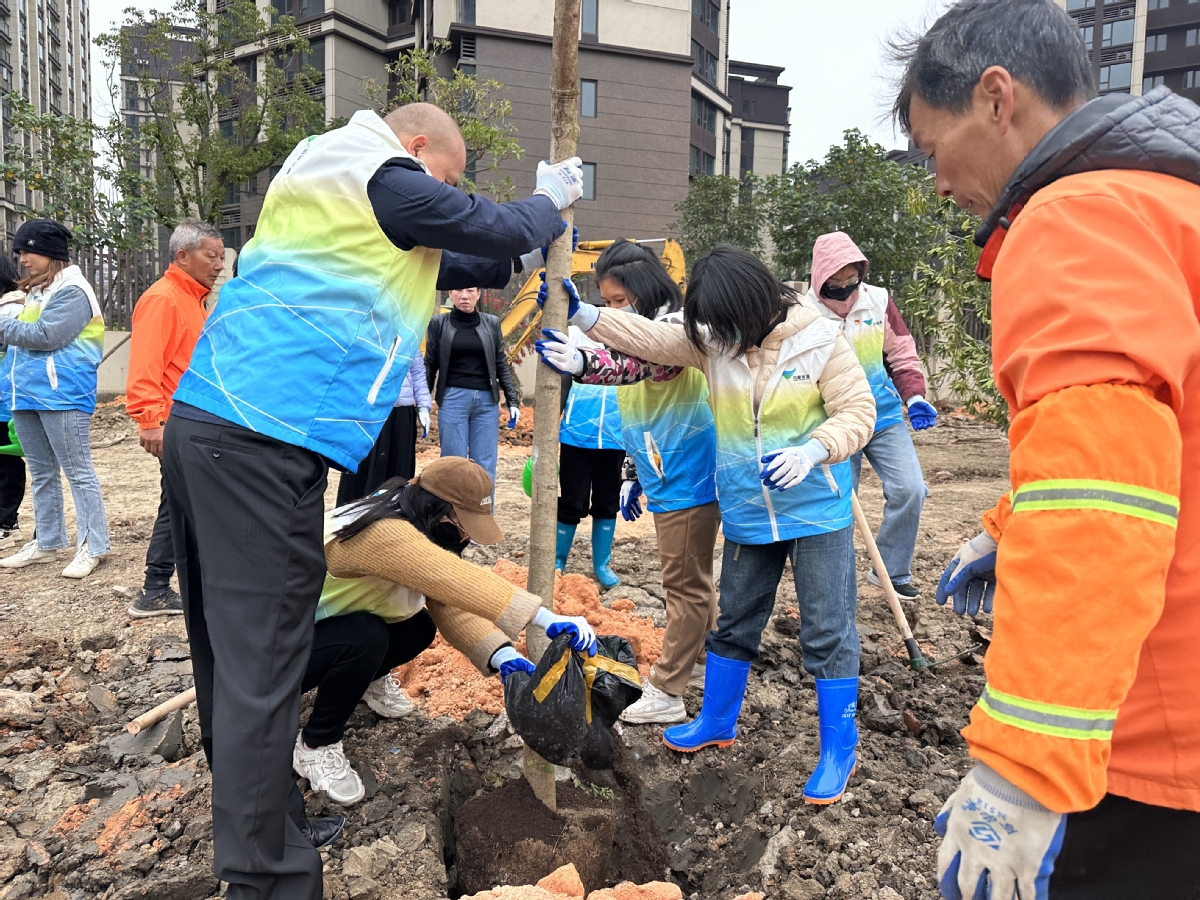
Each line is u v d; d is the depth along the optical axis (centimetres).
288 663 209
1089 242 111
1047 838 110
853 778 294
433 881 242
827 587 277
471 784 310
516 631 243
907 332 470
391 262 213
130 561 525
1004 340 119
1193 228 112
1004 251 122
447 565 243
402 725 323
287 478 207
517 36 2623
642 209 2891
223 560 206
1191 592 119
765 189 2272
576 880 223
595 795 300
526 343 943
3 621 423
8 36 4325
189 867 242
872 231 1831
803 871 254
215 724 203
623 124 2848
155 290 423
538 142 2672
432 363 615
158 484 793
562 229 244
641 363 291
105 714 332
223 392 205
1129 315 106
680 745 314
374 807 270
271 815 204
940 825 131
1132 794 124
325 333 206
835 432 257
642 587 491
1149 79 4178
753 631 304
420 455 1010
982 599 187
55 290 476
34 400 480
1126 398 105
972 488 834
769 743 324
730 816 304
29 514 663
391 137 217
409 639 289
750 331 265
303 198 211
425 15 2919
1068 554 104
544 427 258
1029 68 128
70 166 1619
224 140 2361
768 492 275
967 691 361
